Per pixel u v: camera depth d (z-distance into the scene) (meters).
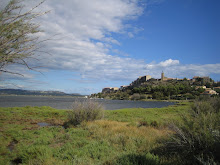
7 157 6.35
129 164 4.25
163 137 6.89
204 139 4.40
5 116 18.12
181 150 4.95
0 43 2.32
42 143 7.89
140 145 6.73
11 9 2.45
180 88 157.50
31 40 2.62
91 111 14.25
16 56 2.47
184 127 5.21
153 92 168.50
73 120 14.34
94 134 9.47
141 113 24.17
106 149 6.38
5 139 8.90
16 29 2.48
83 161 5.02
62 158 5.65
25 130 11.55
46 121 17.09
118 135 8.31
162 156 4.94
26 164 5.36
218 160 3.78
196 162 4.12
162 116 18.67
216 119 5.00
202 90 128.88
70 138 8.66
